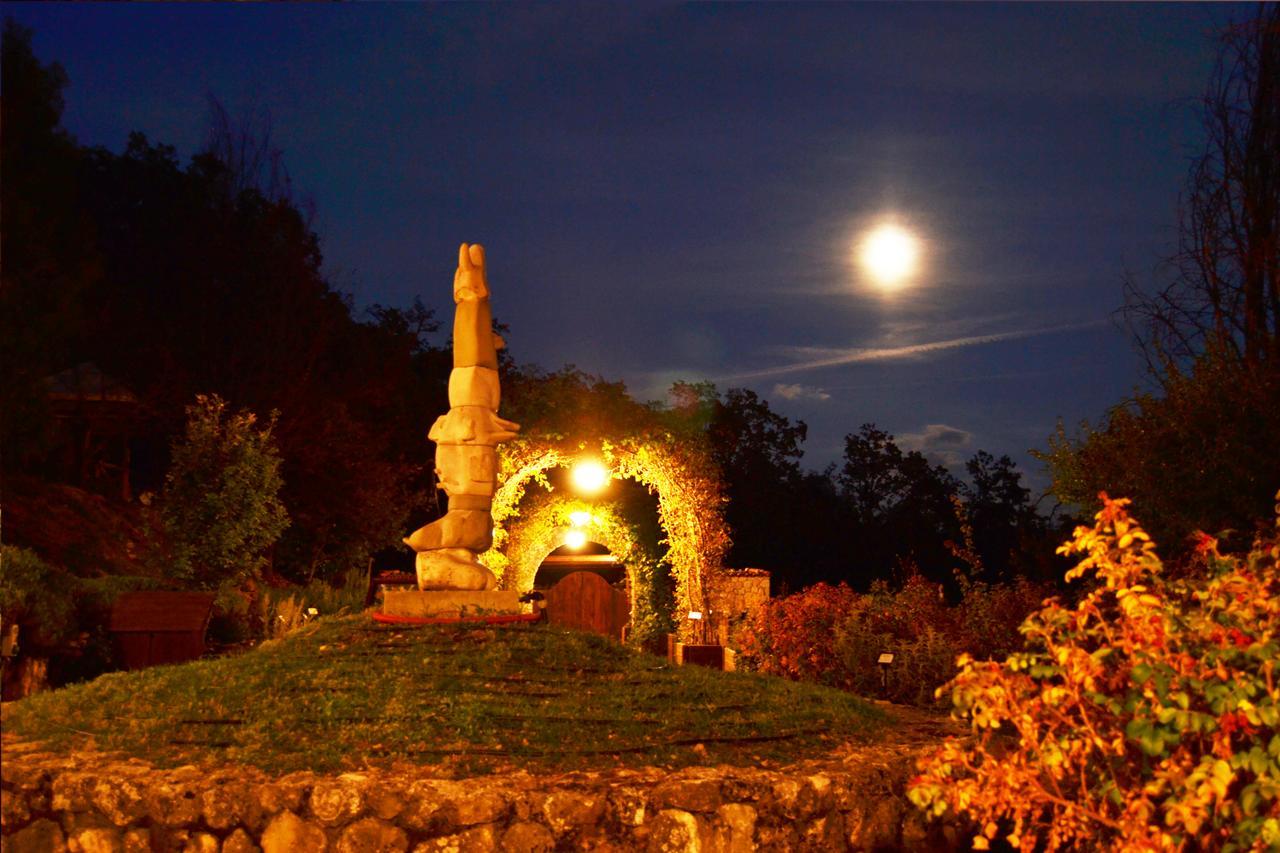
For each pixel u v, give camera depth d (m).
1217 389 12.18
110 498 23.80
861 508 35.09
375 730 7.18
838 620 14.57
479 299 10.30
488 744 7.07
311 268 30.03
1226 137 14.65
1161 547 11.97
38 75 14.93
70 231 16.59
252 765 6.69
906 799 7.12
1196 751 5.52
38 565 11.48
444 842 6.20
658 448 18.75
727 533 19.30
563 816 6.27
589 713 7.68
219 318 27.42
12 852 6.35
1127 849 5.07
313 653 8.69
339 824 6.23
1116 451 13.12
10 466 16.86
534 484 22.12
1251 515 11.16
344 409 28.98
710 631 18.61
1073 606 13.30
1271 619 5.30
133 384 25.98
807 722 8.12
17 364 15.38
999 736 7.39
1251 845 4.98
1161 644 5.25
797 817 6.70
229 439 18.22
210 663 8.76
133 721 7.45
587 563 24.70
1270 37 14.46
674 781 6.57
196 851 6.24
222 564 17.44
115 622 12.45
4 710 7.93
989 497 34.03
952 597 31.95
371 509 28.94
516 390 19.53
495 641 8.91
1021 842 5.78
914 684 12.91
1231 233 14.38
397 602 9.58
